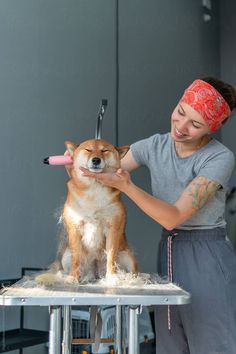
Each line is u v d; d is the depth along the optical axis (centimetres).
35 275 181
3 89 334
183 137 182
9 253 336
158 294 143
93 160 167
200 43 548
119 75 438
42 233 360
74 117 388
